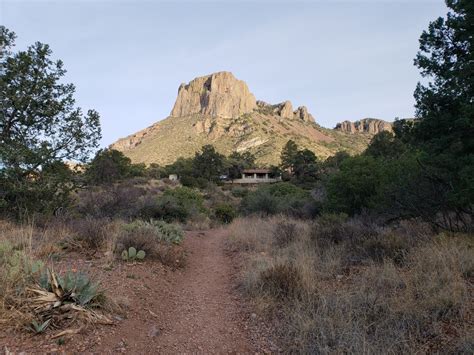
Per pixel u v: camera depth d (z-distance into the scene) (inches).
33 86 460.4
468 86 291.9
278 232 391.2
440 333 135.8
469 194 270.1
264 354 141.4
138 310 173.0
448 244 230.1
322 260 261.9
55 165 477.1
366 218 445.4
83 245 278.2
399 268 213.9
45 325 126.1
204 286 252.1
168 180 2417.6
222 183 2994.6
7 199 443.8
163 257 295.7
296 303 176.9
